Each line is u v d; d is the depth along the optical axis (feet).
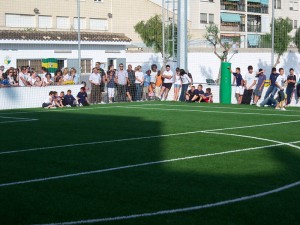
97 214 21.84
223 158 34.42
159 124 52.85
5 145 40.04
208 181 27.78
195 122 54.60
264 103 72.69
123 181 27.89
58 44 119.14
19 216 21.62
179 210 22.35
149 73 86.17
